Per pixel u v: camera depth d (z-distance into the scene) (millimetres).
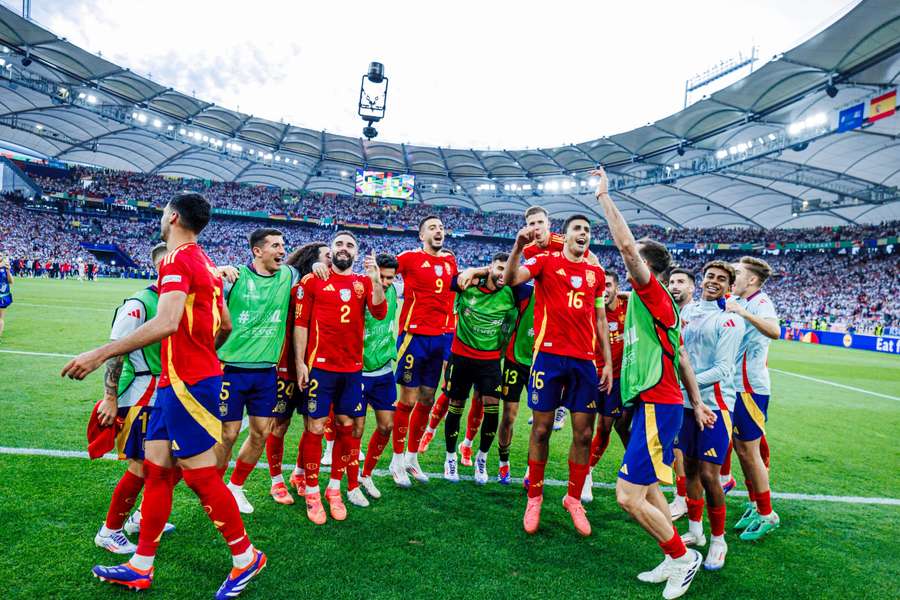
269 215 48125
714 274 3369
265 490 3818
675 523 3832
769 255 46844
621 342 4809
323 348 3443
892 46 19719
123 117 35250
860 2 17719
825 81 22922
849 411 8195
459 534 3281
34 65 29453
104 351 2102
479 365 4281
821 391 10008
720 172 36000
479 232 52062
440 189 52906
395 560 2885
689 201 43625
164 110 36188
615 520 3670
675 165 36781
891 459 5605
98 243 42219
